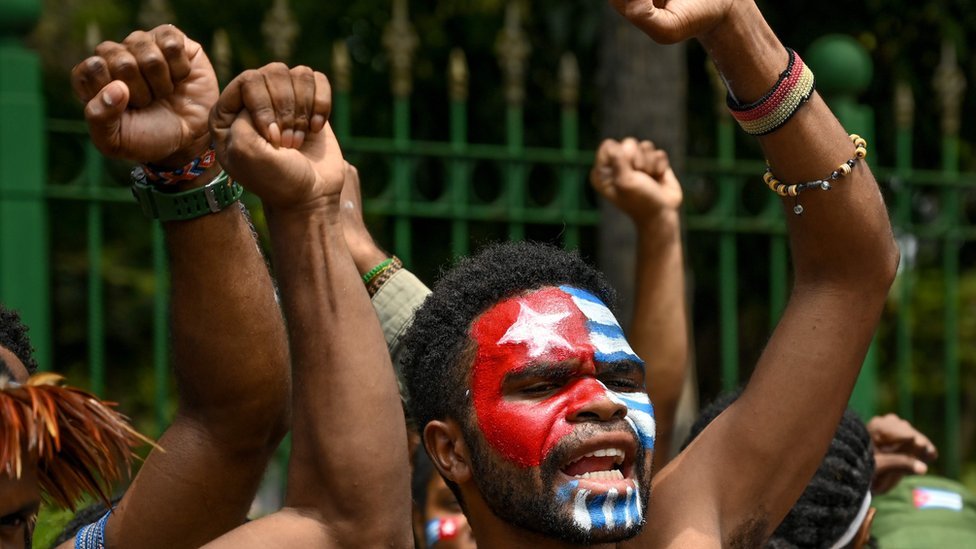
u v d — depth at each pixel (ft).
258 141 8.56
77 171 23.91
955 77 21.03
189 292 9.33
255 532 8.73
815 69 20.48
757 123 9.61
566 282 9.91
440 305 9.86
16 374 8.71
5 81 16.65
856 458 12.16
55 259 25.31
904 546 14.29
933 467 28.25
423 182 24.72
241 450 9.68
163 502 9.59
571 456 9.19
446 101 26.78
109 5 27.63
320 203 8.87
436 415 9.71
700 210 24.00
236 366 9.46
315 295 8.84
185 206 9.14
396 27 18.33
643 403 9.62
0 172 16.57
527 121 26.13
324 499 8.84
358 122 26.27
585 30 24.02
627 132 19.95
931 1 27.09
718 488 10.03
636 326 14.02
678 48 20.26
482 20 26.23
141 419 25.25
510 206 18.74
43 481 8.38
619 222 19.17
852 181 9.70
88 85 8.66
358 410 8.78
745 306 27.32
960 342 27.96
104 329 26.02
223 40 17.81
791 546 11.82
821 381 9.98
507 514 9.29
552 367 9.36
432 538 12.87
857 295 10.00
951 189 20.95
